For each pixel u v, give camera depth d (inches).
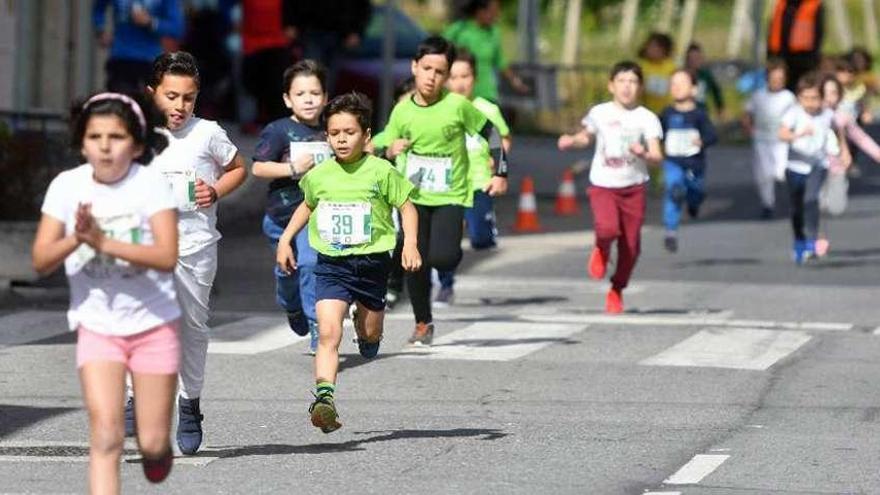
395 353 1043.3
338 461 753.6
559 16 4763.8
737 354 1048.2
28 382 945.5
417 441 797.2
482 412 866.8
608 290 1360.7
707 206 2079.2
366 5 2236.7
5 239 1317.7
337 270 816.3
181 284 756.0
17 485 705.0
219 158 770.2
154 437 594.9
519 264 1536.7
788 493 701.3
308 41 2222.0
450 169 1044.5
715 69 3255.4
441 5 4667.8
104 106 579.2
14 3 1717.5
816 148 1526.8
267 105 2208.4
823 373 984.3
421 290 1059.3
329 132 821.2
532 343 1083.3
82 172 593.6
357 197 820.6
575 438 805.2
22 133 1379.2
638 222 1221.1
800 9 2177.7
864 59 2217.0
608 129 1215.6
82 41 1835.6
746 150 2947.8
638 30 4832.7
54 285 1330.0
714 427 832.9
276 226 989.2
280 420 844.0
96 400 586.2
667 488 708.0
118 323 590.2
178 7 1638.8
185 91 761.6
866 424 842.8
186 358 760.3
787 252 1628.9
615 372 981.8
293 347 1064.8
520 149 2760.8
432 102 1047.6
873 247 1678.2
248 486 705.6
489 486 709.3
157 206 590.2
